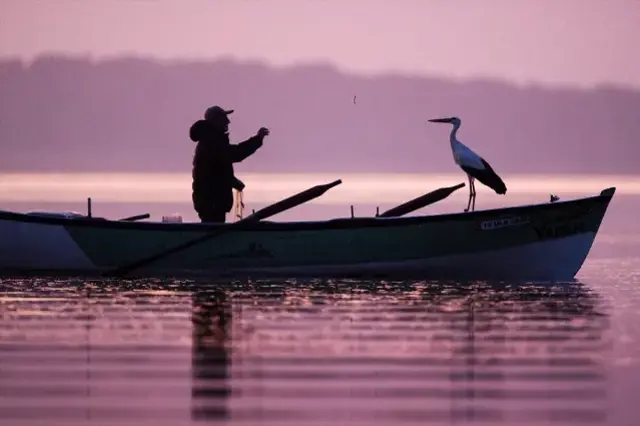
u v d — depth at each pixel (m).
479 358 43.56
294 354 44.25
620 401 37.41
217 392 38.72
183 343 46.41
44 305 56.94
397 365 42.41
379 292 61.97
